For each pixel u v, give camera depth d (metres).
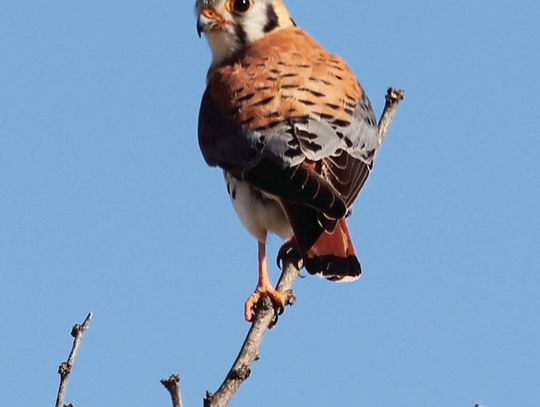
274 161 11.37
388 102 12.66
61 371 8.52
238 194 11.97
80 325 8.70
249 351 9.01
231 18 13.06
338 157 11.44
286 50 12.64
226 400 8.46
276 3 13.30
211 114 12.31
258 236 12.08
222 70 12.66
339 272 10.64
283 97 11.78
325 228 10.88
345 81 12.17
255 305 11.38
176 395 7.69
